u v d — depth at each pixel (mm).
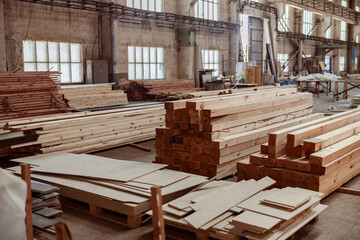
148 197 3662
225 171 4836
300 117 7473
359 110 6945
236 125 5301
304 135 4262
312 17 30703
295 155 4152
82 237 3422
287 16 27641
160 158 5254
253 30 23766
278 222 2896
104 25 14508
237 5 21531
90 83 13922
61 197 4234
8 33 11781
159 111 8078
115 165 4691
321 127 4688
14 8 11852
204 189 3979
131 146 7332
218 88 17562
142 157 6430
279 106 6574
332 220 3686
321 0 25750
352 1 36094
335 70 34375
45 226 2656
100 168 4535
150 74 17328
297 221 3170
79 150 6297
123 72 15750
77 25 13773
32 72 9000
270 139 4160
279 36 25438
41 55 12844
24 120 6137
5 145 2441
